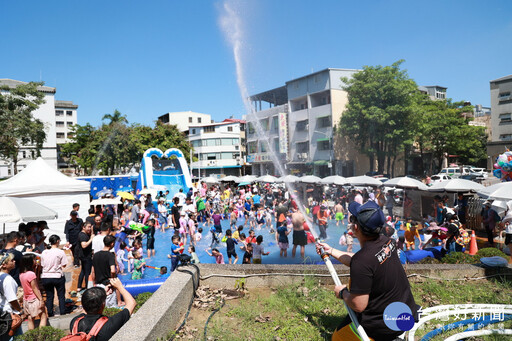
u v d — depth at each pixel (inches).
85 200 559.2
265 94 2022.6
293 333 143.8
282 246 462.6
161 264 474.3
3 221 305.4
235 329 148.8
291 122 1867.6
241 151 2605.8
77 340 107.2
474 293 190.5
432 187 615.2
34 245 345.4
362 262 94.7
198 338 138.0
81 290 312.3
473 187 563.2
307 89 1756.9
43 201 524.1
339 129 1590.8
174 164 1219.2
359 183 820.6
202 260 488.7
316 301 177.9
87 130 2058.3
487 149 1815.9
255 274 206.4
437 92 2503.7
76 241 362.3
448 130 1632.6
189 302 174.2
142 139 1940.2
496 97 1852.9
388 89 1407.5
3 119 1332.4
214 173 2556.6
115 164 1904.5
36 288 202.1
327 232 629.0
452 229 371.2
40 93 1434.5
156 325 126.0
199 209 776.3
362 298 93.7
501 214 501.0
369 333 98.2
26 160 2277.3
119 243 415.5
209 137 2524.6
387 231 350.0
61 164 2770.7
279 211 487.5
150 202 719.1
